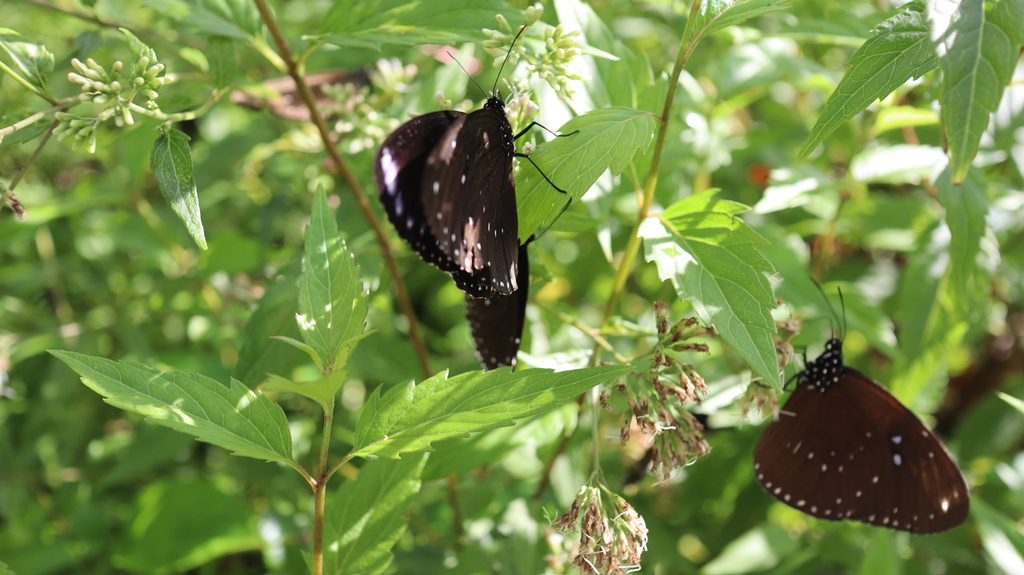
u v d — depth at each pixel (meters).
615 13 0.65
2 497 0.56
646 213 0.46
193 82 0.55
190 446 0.59
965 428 0.61
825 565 0.55
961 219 0.50
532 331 0.54
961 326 0.54
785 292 0.52
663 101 0.47
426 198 0.40
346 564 0.45
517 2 0.52
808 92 0.72
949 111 0.40
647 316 0.56
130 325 0.60
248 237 0.61
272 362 0.48
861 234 0.59
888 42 0.42
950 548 0.55
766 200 0.53
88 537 0.56
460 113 0.43
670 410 0.46
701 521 0.56
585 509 0.44
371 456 0.43
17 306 0.64
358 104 0.51
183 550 0.54
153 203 0.67
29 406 0.60
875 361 0.61
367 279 0.50
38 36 0.65
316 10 0.70
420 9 0.47
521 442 0.48
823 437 0.49
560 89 0.45
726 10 0.44
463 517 0.53
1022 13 0.40
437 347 0.61
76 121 0.44
